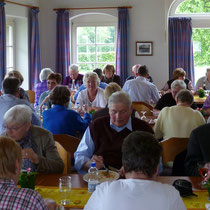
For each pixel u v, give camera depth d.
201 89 6.28
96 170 2.26
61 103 3.41
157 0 7.89
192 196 1.95
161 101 4.85
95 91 4.80
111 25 8.21
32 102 6.59
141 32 7.99
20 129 2.34
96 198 1.44
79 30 8.30
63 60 7.95
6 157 1.45
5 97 3.37
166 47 7.97
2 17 6.86
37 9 7.73
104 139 2.57
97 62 8.33
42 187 2.10
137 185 1.40
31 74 7.76
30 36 7.77
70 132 3.37
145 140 1.46
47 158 2.39
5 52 6.94
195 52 8.33
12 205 1.40
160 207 1.35
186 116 3.31
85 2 8.01
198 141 2.46
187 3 8.12
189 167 2.49
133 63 8.09
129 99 2.52
